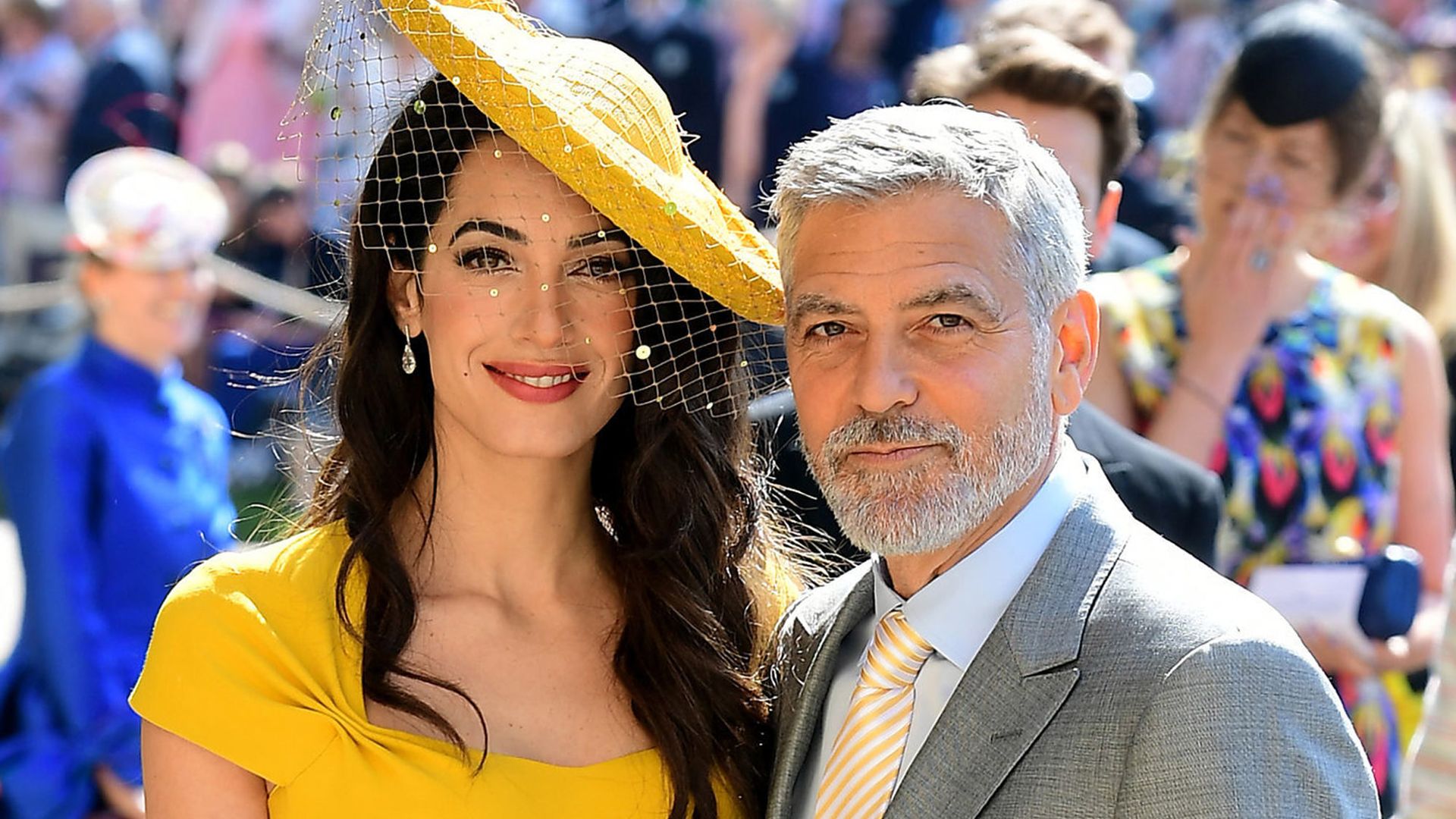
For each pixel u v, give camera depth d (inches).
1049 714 88.3
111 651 165.0
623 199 99.0
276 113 341.4
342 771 97.8
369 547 103.0
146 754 100.4
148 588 167.9
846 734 96.1
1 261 324.8
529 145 97.5
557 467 107.8
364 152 105.7
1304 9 146.5
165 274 171.6
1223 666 84.0
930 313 90.7
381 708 100.3
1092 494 95.1
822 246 92.1
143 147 335.3
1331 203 143.6
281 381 125.6
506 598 107.3
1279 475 140.2
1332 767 83.4
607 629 108.5
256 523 216.8
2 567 272.7
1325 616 134.3
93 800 164.6
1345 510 140.9
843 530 93.8
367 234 105.9
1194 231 163.0
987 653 91.4
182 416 175.3
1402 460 145.2
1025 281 91.5
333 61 104.5
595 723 104.9
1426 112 203.8
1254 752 82.6
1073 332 96.4
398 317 107.0
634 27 326.6
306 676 99.1
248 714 97.6
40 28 357.7
